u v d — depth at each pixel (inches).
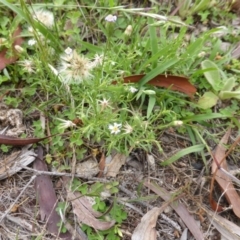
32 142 9.1
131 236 8.7
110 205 8.8
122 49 9.9
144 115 9.7
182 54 9.8
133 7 11.1
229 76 10.4
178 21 10.0
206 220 9.0
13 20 10.1
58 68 9.5
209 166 9.4
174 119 9.0
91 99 8.7
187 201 9.1
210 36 10.9
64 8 10.6
